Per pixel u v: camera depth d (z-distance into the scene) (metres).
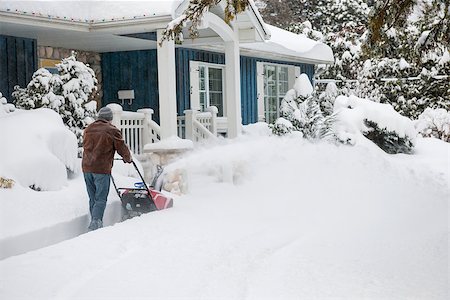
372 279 6.43
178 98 18.08
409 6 10.68
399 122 19.88
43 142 10.88
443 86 27.03
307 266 6.96
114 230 8.84
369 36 11.16
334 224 9.53
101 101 18.09
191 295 5.92
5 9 11.85
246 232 8.84
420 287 6.15
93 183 9.84
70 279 6.47
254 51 19.88
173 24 10.41
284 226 9.36
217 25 13.95
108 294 5.97
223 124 18.83
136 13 12.83
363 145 18.72
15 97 13.58
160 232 8.73
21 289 6.14
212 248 7.82
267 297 5.86
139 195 10.51
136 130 14.52
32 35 14.22
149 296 5.90
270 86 23.31
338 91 29.09
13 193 9.49
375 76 29.02
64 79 13.41
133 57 17.73
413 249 7.71
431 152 20.25
